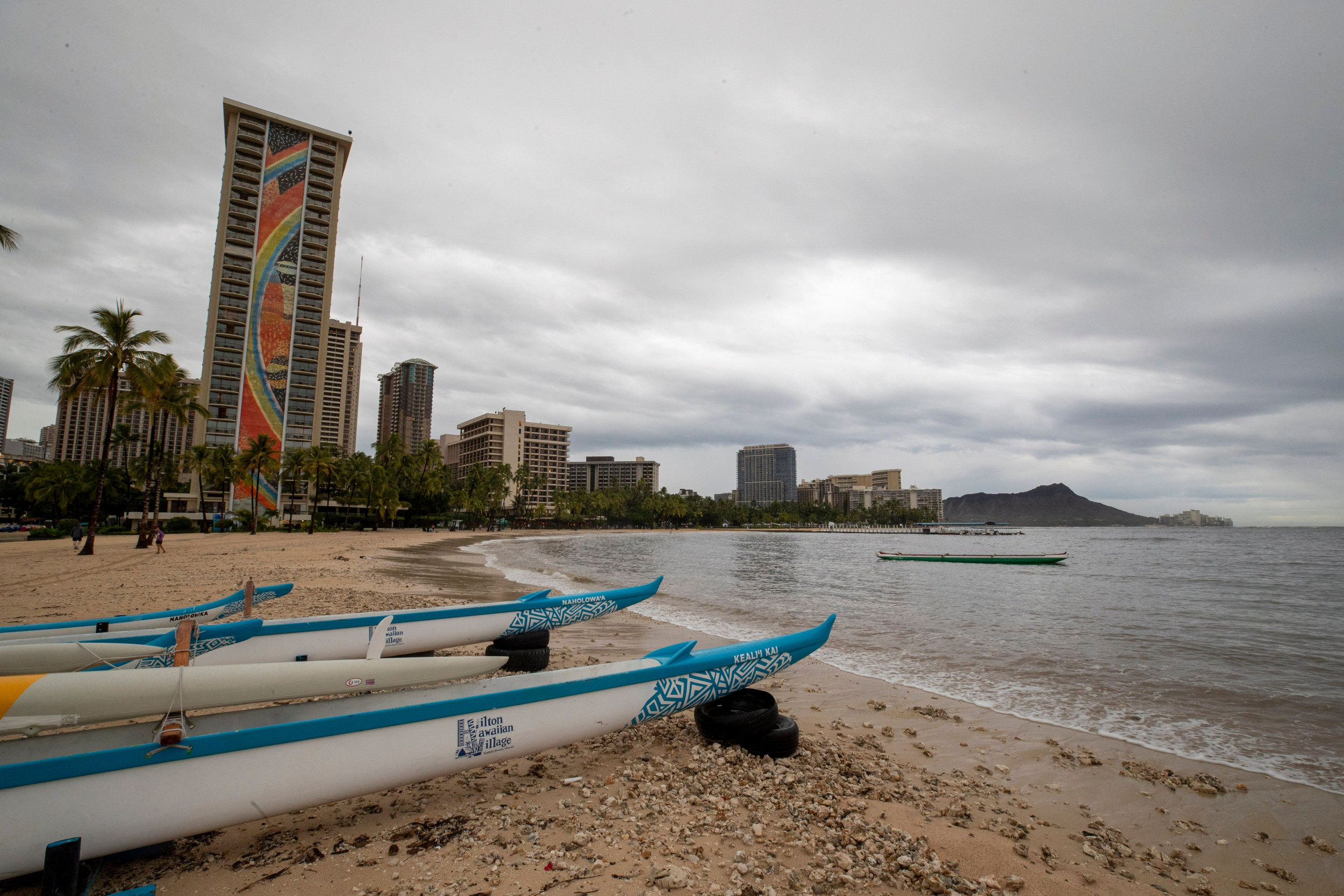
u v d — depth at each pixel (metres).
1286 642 13.66
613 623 14.95
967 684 9.67
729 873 3.87
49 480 68.19
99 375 29.20
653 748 6.04
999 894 3.90
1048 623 16.09
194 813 3.73
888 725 7.61
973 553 58.12
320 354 89.19
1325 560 48.00
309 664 4.67
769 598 21.27
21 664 5.23
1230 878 4.44
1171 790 5.87
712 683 6.11
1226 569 38.66
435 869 3.84
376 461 90.94
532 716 5.02
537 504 163.88
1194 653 12.30
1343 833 5.12
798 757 6.02
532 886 3.66
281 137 89.38
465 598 16.56
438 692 5.27
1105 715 8.19
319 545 43.28
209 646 6.80
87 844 3.44
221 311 84.19
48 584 17.19
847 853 4.17
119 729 4.12
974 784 5.82
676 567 37.38
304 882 3.67
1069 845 4.72
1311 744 7.16
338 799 4.20
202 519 76.12
